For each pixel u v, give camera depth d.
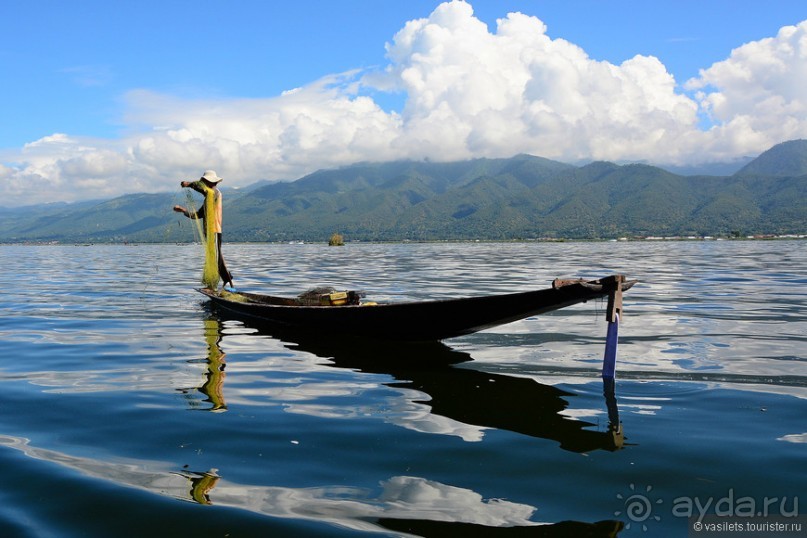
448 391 7.37
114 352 10.11
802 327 12.05
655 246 111.75
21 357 9.72
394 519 4.05
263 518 4.06
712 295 18.38
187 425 6.09
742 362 8.80
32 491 4.50
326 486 4.57
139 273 32.91
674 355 9.36
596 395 7.07
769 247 88.81
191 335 11.82
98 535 3.85
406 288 21.00
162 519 4.05
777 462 4.95
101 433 5.84
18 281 27.20
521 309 8.40
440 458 5.13
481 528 3.92
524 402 6.83
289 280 26.28
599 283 7.58
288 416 6.39
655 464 4.94
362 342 10.86
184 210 15.39
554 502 4.29
